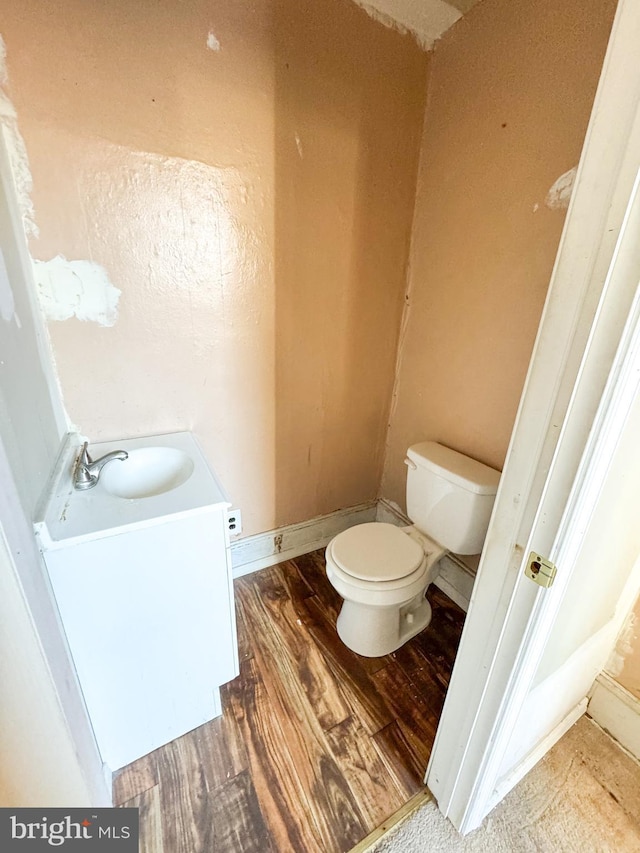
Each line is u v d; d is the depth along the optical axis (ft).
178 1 3.54
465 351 5.08
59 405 4.07
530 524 2.18
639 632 3.67
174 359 4.64
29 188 3.46
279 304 5.03
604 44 3.24
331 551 4.74
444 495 4.81
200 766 3.56
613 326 1.70
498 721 2.66
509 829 3.19
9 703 1.74
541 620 2.32
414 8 4.41
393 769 3.58
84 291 3.94
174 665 3.50
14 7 3.08
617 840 3.15
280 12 3.96
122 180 3.79
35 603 2.08
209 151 4.06
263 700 4.16
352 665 4.60
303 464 6.11
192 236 4.25
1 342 2.58
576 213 1.77
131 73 3.56
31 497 2.66
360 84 4.58
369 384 6.22
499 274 4.48
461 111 4.64
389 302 5.84
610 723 3.92
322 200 4.83
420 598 5.23
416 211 5.50
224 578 3.51
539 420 2.04
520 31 3.86
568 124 3.59
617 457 2.33
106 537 2.82
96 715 3.24
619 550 3.11
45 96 3.33
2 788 1.70
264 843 3.06
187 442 4.63
